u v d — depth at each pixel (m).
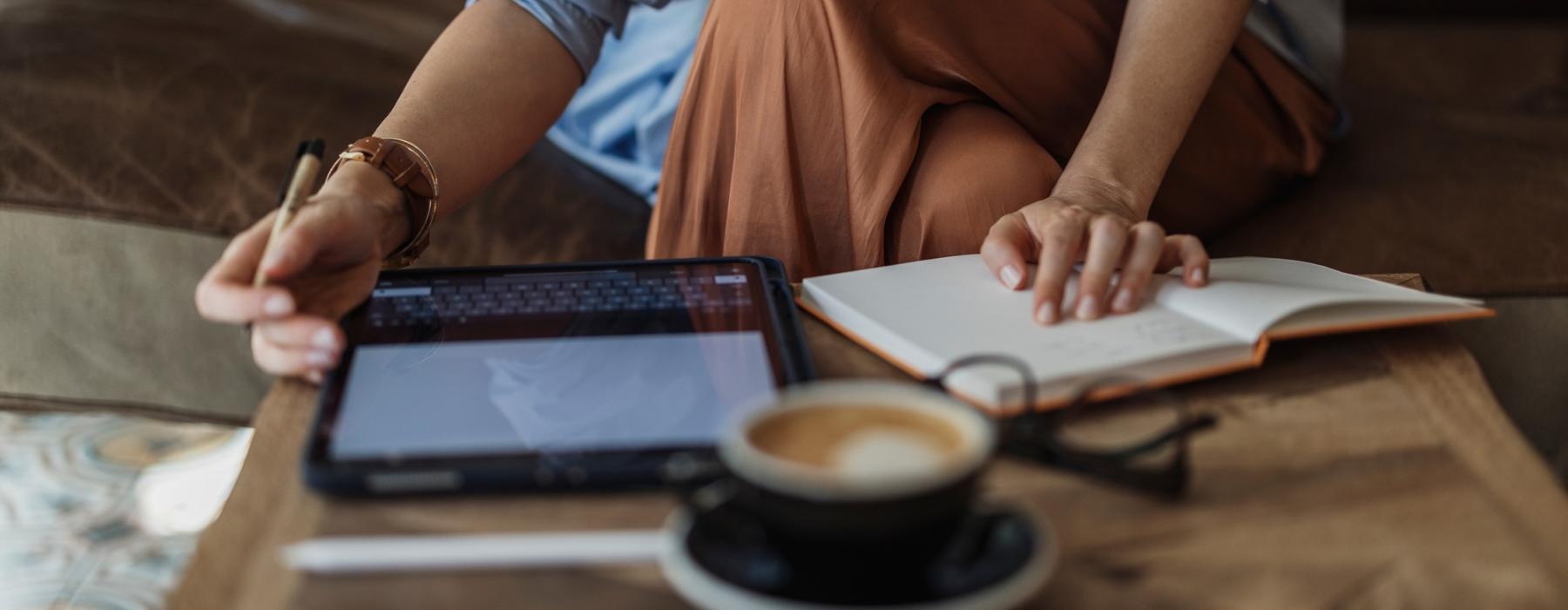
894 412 0.46
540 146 1.32
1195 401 0.63
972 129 0.96
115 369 1.26
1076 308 0.69
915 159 0.94
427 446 0.55
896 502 0.41
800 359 0.65
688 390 0.61
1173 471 0.53
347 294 0.70
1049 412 0.60
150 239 1.21
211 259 1.21
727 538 0.45
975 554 0.44
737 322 0.69
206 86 1.25
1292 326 0.66
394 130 0.85
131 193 1.21
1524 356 1.13
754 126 0.91
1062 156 1.07
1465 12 1.70
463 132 0.89
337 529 0.51
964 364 0.58
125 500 1.21
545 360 0.65
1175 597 0.46
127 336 1.25
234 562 0.49
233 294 0.61
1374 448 0.58
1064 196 0.83
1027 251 0.78
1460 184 1.20
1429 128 1.34
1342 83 1.49
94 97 1.24
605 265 0.77
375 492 0.53
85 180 1.21
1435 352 0.69
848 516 0.41
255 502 0.54
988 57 1.02
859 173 0.91
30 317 1.25
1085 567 0.48
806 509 0.41
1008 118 1.01
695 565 0.44
